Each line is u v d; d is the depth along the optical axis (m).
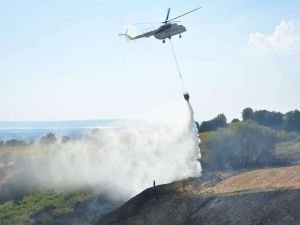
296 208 37.50
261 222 37.81
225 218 40.16
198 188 48.94
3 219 73.44
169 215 44.56
